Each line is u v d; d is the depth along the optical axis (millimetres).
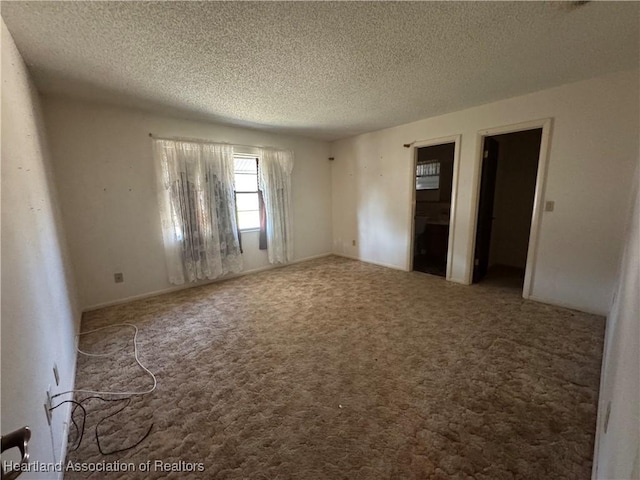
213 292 3629
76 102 2896
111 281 3230
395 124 4172
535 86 2756
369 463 1299
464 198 3641
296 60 2137
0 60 1358
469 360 2053
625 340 962
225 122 3877
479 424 1495
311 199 5266
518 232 4516
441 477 1225
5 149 1204
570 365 1964
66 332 1964
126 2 1461
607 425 1105
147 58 2066
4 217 1056
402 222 4441
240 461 1326
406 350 2207
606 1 1515
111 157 3135
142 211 3381
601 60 2219
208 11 1551
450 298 3254
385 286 3744
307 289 3695
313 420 1554
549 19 1678
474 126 3420
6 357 869
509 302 3102
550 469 1248
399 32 1792
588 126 2637
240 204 4359
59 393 1455
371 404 1658
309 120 3840
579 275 2824
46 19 1579
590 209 2701
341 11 1576
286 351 2242
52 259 1856
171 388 1837
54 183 2633
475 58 2156
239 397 1744
